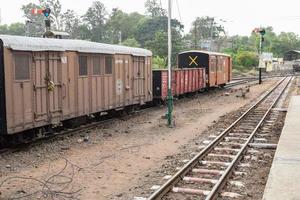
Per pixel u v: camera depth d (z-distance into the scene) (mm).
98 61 17062
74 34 100562
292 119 17734
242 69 89438
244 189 9227
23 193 8938
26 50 12594
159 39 66125
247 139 14406
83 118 16797
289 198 7473
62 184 9586
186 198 8578
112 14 111500
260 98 30469
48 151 12703
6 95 11938
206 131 16688
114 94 18531
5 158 11711
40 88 13438
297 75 72750
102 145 13812
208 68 34906
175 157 12164
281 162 10109
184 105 26125
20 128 12531
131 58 20375
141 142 14453
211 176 10164
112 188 9344
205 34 105688
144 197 8594
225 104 26953
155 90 24891
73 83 15273
